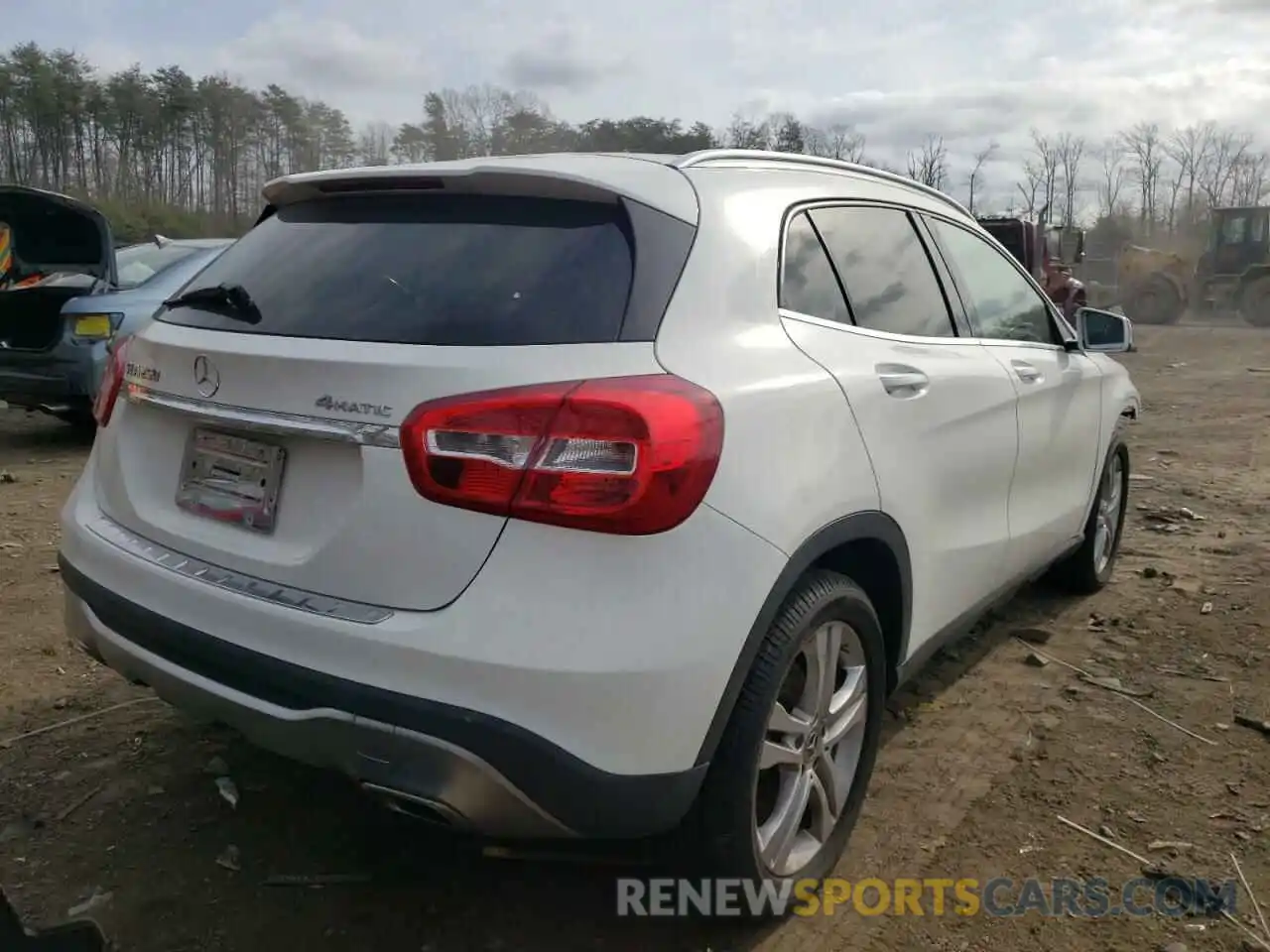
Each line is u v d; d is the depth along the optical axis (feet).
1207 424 32.76
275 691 7.22
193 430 8.25
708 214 8.27
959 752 11.29
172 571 7.91
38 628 13.67
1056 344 13.97
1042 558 13.48
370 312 7.57
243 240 9.57
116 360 9.48
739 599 7.14
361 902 8.62
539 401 6.70
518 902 8.68
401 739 6.72
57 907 8.38
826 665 8.48
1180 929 8.45
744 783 7.55
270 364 7.47
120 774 10.35
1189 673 13.32
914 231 11.18
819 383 8.29
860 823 9.89
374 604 7.00
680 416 6.89
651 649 6.70
